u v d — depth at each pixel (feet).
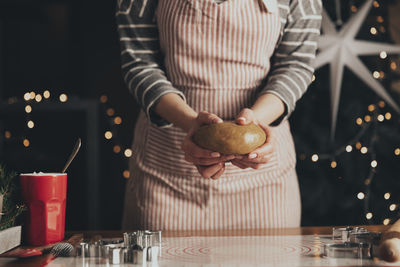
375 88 7.82
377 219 8.07
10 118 8.76
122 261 2.61
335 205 8.07
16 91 10.54
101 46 10.34
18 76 10.53
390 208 7.93
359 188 8.02
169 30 4.43
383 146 8.00
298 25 4.59
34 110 8.36
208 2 4.31
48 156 8.68
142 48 4.58
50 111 8.44
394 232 2.61
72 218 8.55
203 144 3.41
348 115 7.98
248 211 4.57
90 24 10.34
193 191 4.52
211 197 4.51
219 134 3.33
